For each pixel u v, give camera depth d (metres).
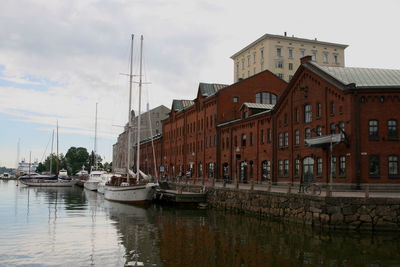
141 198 50.12
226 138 63.81
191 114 80.69
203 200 50.09
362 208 28.27
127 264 20.50
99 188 75.38
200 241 26.14
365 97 38.88
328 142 38.66
